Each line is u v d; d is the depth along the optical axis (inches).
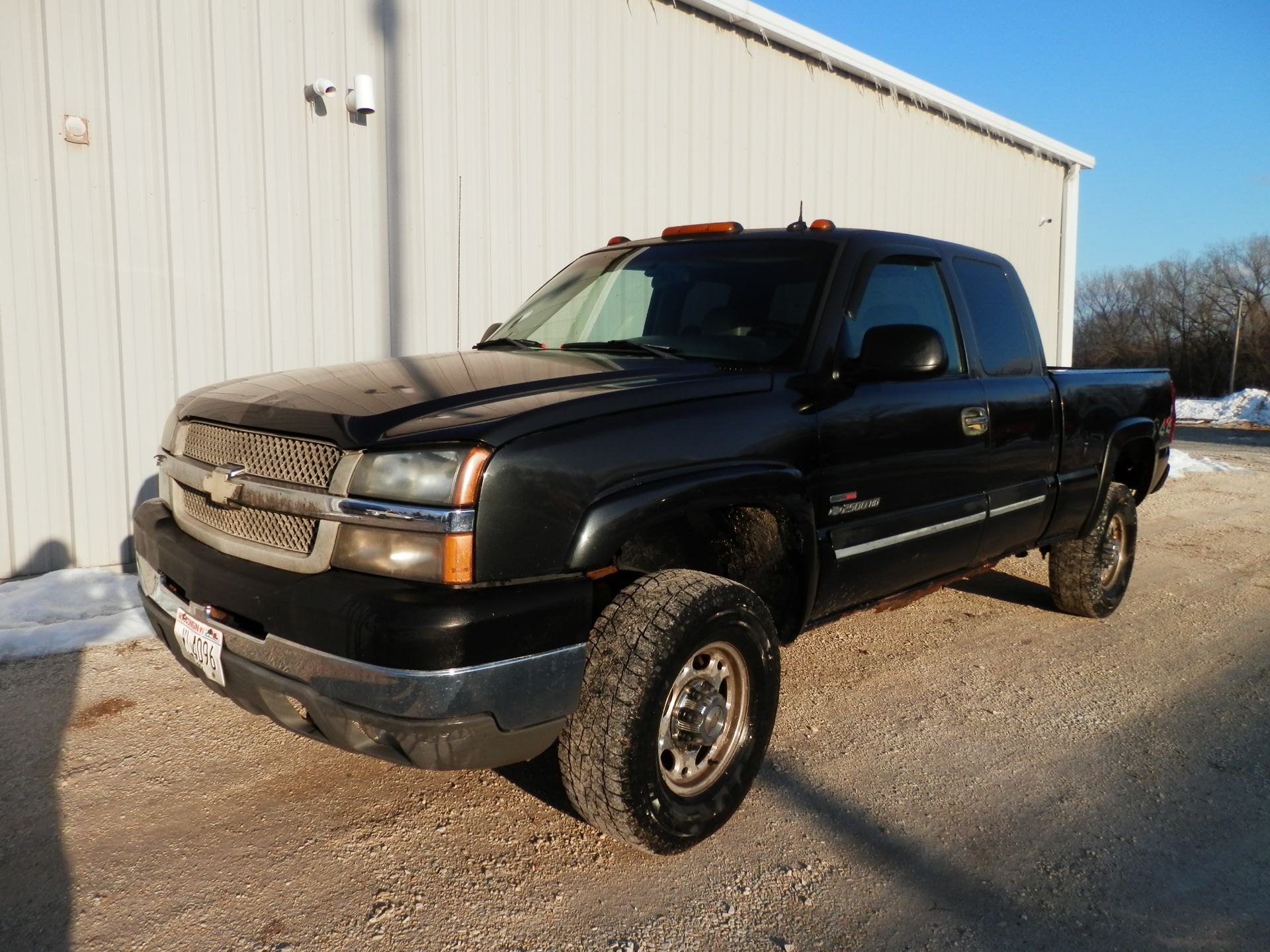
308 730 101.4
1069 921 101.0
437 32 270.1
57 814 116.6
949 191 484.4
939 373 131.6
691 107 344.2
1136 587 248.5
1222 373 2139.5
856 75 413.7
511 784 127.5
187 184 230.1
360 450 94.7
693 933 96.9
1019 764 138.7
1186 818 124.0
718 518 125.0
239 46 235.1
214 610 105.0
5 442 211.5
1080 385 190.2
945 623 209.5
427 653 87.7
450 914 98.6
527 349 146.8
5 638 171.5
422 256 273.1
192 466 113.1
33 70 208.1
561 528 96.7
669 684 102.7
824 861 111.2
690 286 149.6
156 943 92.6
